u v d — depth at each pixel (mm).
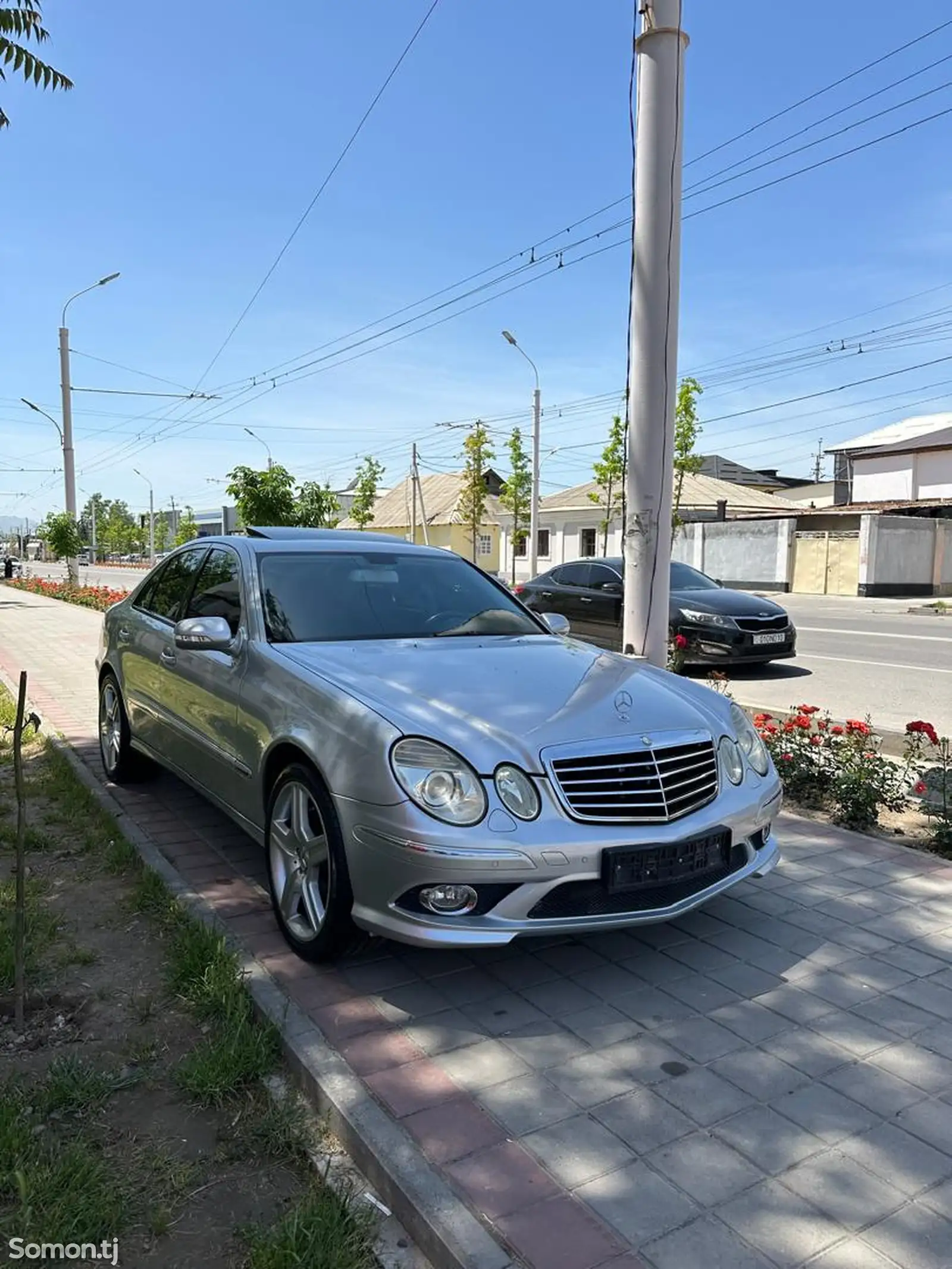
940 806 5031
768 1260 2043
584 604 12594
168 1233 2152
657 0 5691
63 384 26297
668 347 5980
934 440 36438
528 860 2900
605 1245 2072
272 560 4512
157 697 5066
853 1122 2527
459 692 3400
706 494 42125
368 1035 2936
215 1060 2740
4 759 6578
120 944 3641
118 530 106438
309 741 3305
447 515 49812
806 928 3771
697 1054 2855
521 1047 2881
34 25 4449
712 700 3881
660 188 5840
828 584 29672
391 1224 2209
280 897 3566
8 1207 2205
